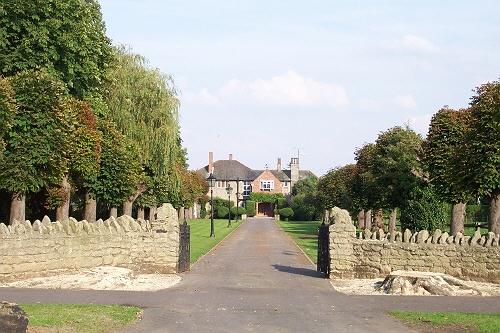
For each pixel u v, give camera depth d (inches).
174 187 2183.8
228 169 6835.6
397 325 586.9
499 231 1375.5
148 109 1886.1
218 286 908.6
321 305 713.6
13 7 1390.3
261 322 599.5
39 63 1439.5
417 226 1749.5
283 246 2030.0
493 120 1333.7
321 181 3708.2
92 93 1638.8
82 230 1006.4
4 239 855.1
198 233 2906.0
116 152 1712.6
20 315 461.4
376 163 2076.8
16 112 1233.4
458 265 953.5
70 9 1494.8
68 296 751.1
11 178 1289.4
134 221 1126.4
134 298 748.0
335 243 1034.7
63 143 1328.7
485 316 626.8
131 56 1913.1
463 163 1381.6
